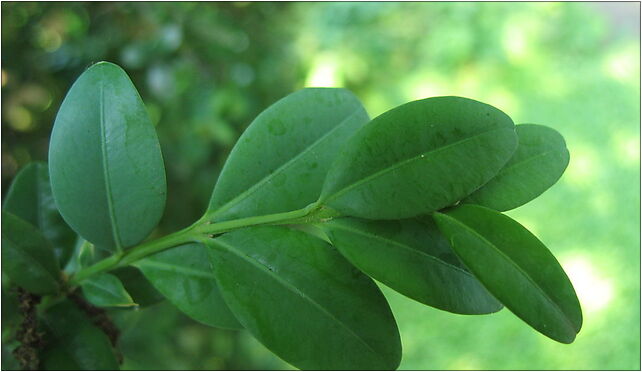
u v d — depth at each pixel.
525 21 0.56
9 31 0.27
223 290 0.11
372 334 0.11
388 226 0.11
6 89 0.26
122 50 0.29
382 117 0.11
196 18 0.31
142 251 0.12
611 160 0.50
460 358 0.43
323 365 0.11
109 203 0.12
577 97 0.54
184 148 0.32
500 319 0.44
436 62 0.54
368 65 0.50
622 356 0.41
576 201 0.48
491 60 0.55
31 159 0.27
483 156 0.11
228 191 0.12
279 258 0.11
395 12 0.52
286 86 0.40
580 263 0.45
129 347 0.19
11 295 0.13
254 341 0.37
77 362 0.12
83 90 0.11
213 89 0.33
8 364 0.12
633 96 0.54
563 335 0.10
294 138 0.12
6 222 0.12
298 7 0.44
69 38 0.29
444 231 0.11
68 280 0.13
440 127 0.11
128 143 0.11
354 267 0.11
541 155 0.11
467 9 0.55
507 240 0.10
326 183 0.11
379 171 0.11
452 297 0.11
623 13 0.65
